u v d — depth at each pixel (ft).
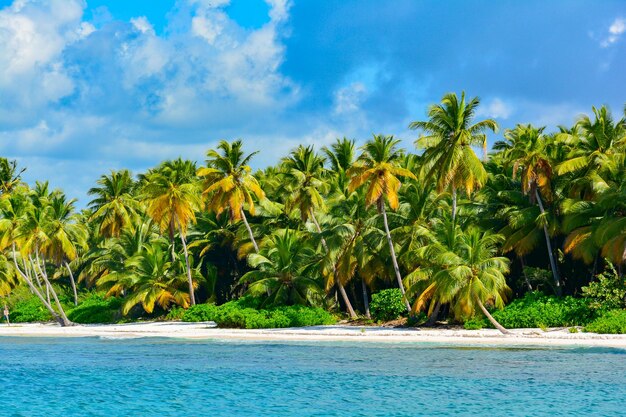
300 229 218.38
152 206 209.56
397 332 153.17
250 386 96.89
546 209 169.99
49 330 208.03
